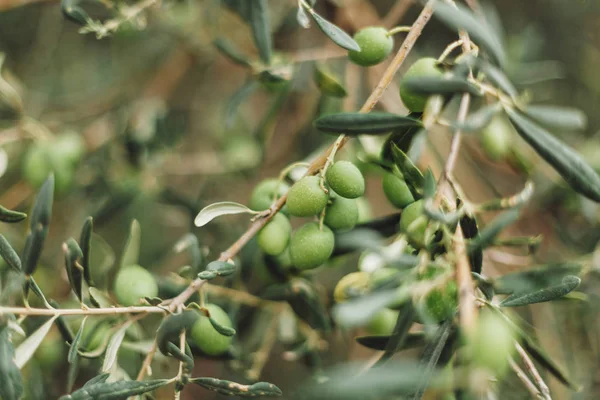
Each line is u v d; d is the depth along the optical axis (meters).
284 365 0.99
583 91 1.03
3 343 0.65
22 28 1.05
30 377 0.77
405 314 0.64
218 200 0.98
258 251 0.77
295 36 0.96
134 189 0.87
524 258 0.81
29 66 1.03
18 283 0.67
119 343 0.68
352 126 0.66
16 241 0.84
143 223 0.93
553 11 1.03
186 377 0.67
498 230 0.63
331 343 0.89
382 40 0.69
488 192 0.90
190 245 0.73
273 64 0.81
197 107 1.08
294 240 0.68
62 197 0.85
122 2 0.80
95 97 1.04
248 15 0.76
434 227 0.65
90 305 0.71
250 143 0.95
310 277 0.77
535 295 0.65
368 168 0.78
